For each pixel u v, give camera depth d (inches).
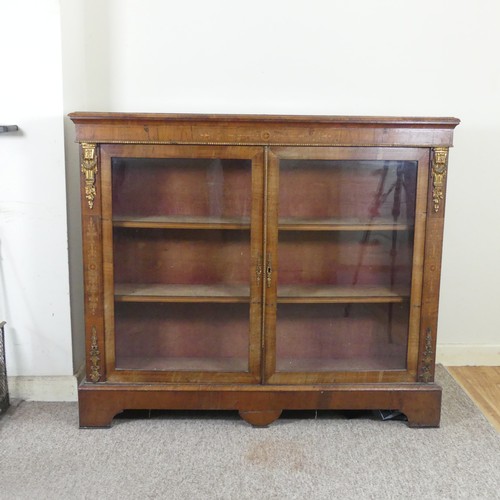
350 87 105.5
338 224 87.7
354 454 81.8
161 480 74.9
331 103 105.7
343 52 104.4
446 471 77.9
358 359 91.3
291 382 88.7
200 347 89.9
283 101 105.4
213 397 88.2
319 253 88.8
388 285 89.9
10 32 89.2
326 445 84.0
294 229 87.2
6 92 90.5
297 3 102.8
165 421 90.5
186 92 104.5
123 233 86.7
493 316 114.2
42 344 96.6
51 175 92.6
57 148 91.9
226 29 103.0
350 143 83.5
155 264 88.7
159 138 82.7
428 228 86.2
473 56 105.4
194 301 87.7
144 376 88.1
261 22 103.0
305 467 78.4
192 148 83.4
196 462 79.2
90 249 85.4
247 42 103.6
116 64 103.2
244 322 88.6
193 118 81.5
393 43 104.6
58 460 79.2
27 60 89.8
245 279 88.3
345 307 89.7
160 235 87.7
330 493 72.8
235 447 83.1
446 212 110.3
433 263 87.1
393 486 74.4
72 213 96.3
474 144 108.0
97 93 103.8
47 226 93.8
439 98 106.4
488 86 106.4
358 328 90.5
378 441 85.4
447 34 104.7
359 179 86.4
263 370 88.4
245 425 89.7
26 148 91.9
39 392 97.0
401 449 83.3
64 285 95.2
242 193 85.6
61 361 97.1
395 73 105.4
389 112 106.3
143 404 87.9
